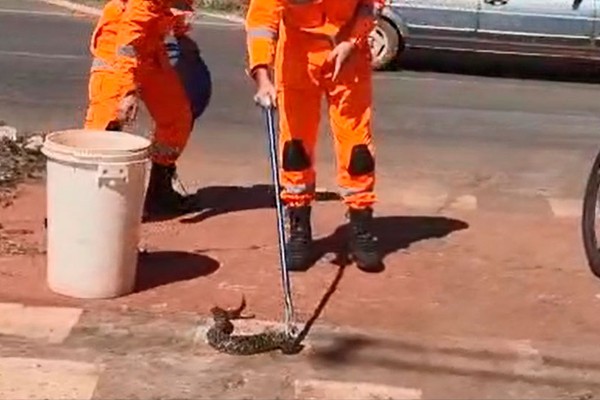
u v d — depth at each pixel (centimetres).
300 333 697
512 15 1872
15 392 605
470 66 1984
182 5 883
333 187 1106
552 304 789
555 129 1503
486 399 630
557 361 685
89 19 2297
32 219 919
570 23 1870
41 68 1702
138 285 770
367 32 793
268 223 942
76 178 721
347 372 651
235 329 698
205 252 855
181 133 939
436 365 669
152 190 945
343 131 816
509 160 1295
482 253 894
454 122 1508
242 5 2481
